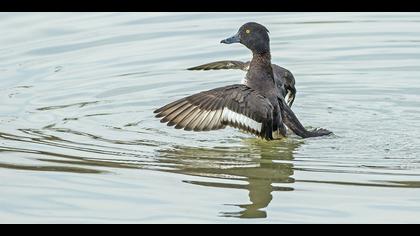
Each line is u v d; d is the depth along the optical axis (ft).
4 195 36.52
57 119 46.93
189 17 64.28
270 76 45.57
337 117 47.80
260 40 45.60
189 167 39.68
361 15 65.10
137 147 42.55
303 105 49.90
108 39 59.82
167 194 36.45
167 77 53.83
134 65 55.62
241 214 34.42
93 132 44.86
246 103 41.68
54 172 38.96
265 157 41.24
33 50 57.72
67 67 55.06
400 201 35.40
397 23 63.21
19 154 41.29
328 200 35.68
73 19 63.31
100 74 54.08
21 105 49.01
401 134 44.68
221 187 37.32
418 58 56.65
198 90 52.03
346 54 57.77
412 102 49.73
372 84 52.80
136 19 63.67
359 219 33.78
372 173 38.81
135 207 35.12
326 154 41.70
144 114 48.03
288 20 64.08
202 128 40.68
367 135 44.60
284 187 37.22
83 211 34.86
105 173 38.81
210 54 57.36
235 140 43.98
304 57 57.36
